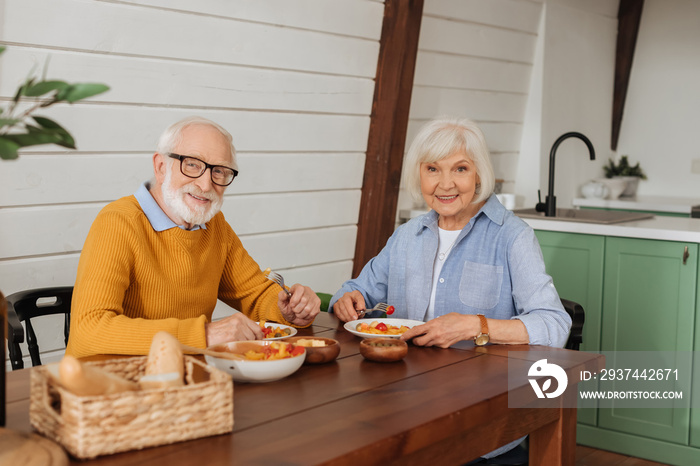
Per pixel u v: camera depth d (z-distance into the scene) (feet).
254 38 9.62
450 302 7.04
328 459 3.48
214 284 6.76
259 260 10.69
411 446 3.94
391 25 11.29
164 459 3.46
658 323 10.25
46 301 8.50
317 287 11.73
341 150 11.44
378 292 7.66
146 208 6.26
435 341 5.89
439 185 6.88
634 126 18.79
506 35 14.34
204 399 3.74
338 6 10.52
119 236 5.89
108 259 5.77
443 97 13.53
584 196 17.29
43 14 7.49
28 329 7.09
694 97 17.89
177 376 3.80
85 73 8.04
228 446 3.64
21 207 7.92
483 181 6.88
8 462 3.29
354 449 3.61
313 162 11.02
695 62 17.83
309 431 3.88
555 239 11.08
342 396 4.52
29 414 4.04
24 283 8.15
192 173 6.13
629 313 10.48
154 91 8.73
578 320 7.02
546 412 5.32
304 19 10.12
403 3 11.12
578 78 16.74
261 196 10.44
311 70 10.52
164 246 6.26
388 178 11.80
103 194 8.58
